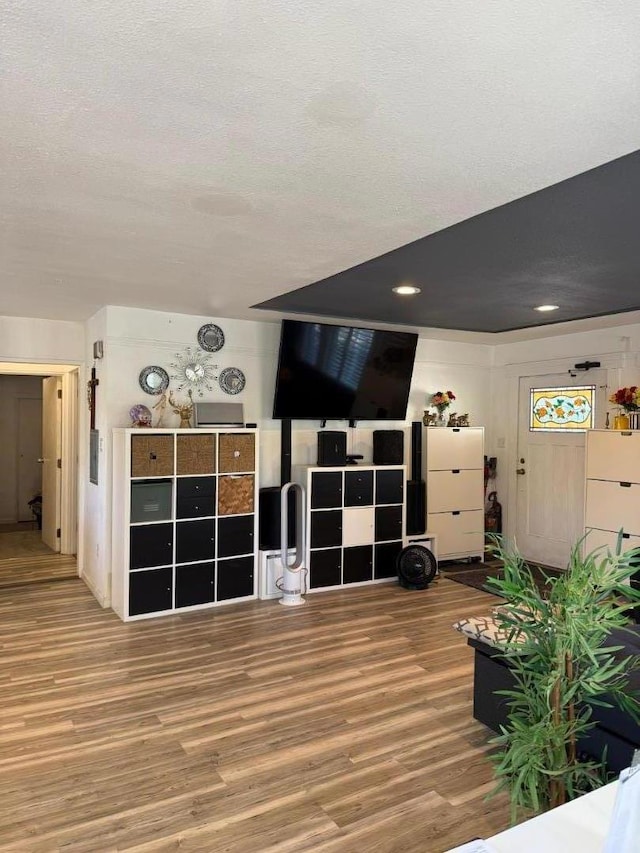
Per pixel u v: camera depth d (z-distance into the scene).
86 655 3.72
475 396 6.61
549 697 1.75
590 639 1.73
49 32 1.26
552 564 5.99
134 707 3.06
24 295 4.09
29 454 8.59
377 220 2.45
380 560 5.45
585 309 4.40
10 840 2.09
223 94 1.50
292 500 5.18
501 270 3.24
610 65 1.34
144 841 2.09
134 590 4.33
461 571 5.88
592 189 2.11
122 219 2.46
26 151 1.84
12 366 5.68
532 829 1.18
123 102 1.55
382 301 4.17
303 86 1.46
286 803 2.31
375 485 5.40
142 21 1.22
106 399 4.56
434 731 2.86
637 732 2.20
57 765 2.55
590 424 5.60
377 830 2.16
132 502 4.31
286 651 3.81
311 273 3.36
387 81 1.43
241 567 4.78
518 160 1.87
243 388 5.15
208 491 4.60
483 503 6.25
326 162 1.91
